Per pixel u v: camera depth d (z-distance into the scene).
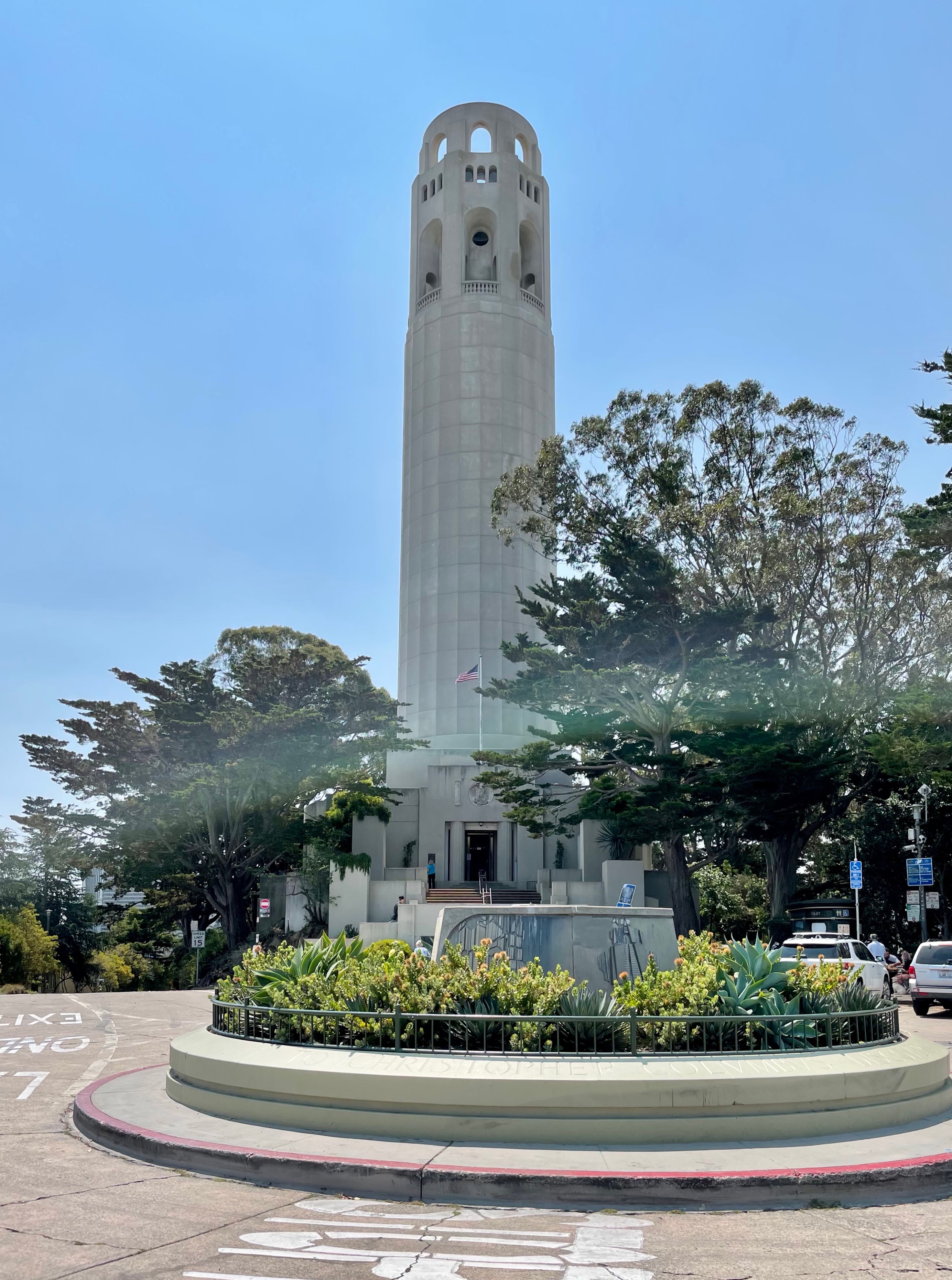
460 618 67.50
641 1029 12.61
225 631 75.69
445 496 69.62
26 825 54.75
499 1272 7.30
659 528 44.12
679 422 45.31
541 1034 12.11
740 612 41.03
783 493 42.28
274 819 55.66
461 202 73.19
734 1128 10.70
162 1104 12.81
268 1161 9.91
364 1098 11.05
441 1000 12.40
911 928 50.94
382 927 46.50
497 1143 10.53
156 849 54.78
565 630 42.91
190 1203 9.13
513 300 72.31
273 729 52.84
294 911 54.06
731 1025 12.33
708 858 46.06
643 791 41.81
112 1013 28.17
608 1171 9.35
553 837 60.59
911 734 37.22
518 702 45.94
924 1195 9.52
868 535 42.47
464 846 61.72
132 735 54.69
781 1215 8.89
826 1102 11.21
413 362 73.62
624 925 15.23
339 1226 8.46
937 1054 13.24
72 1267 7.33
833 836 56.19
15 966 52.12
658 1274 7.30
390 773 65.12
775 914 46.44
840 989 14.30
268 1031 13.37
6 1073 17.20
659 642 42.94
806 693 41.91
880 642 44.12
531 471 48.44
